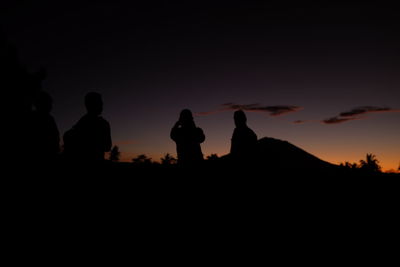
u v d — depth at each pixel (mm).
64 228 3293
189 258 2982
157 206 4551
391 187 6848
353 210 4969
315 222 4316
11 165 3777
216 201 4879
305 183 6711
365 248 3373
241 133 5719
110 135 3928
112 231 3449
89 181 3609
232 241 3520
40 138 4059
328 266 2891
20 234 3039
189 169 5336
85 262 2691
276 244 3459
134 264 2748
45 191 3551
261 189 5383
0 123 4027
